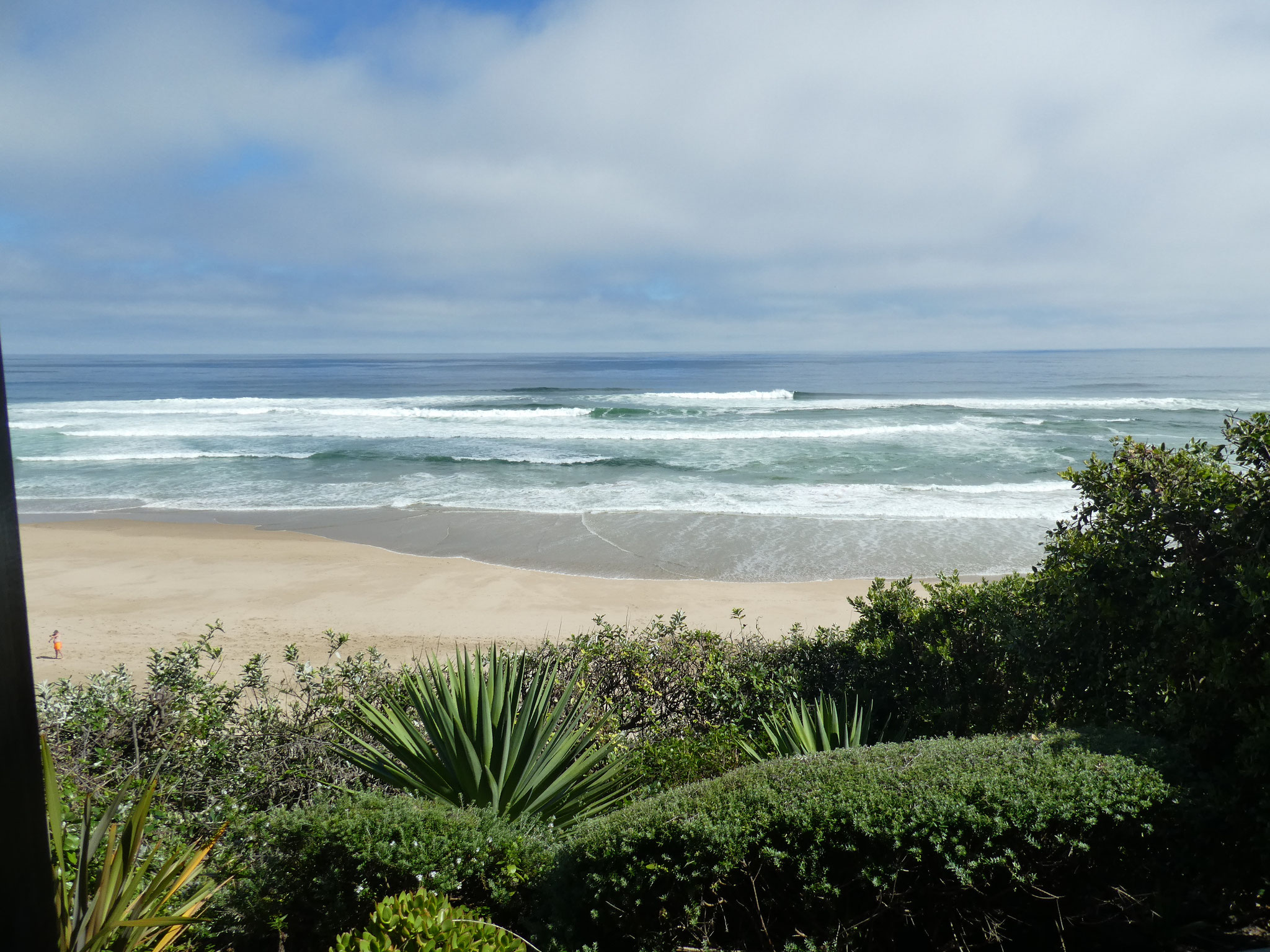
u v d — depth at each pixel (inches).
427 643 443.2
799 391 2898.6
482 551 690.2
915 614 200.8
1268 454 136.9
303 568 631.8
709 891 104.3
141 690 213.6
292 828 118.5
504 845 120.0
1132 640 151.3
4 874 57.5
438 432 1493.6
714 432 1477.6
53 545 708.0
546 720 161.9
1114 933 113.1
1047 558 175.2
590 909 106.3
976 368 5255.9
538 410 1894.7
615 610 522.0
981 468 1084.5
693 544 700.7
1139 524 150.0
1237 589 132.3
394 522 798.5
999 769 112.3
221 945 118.0
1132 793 107.8
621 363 7071.9
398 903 91.8
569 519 797.2
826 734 173.9
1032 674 169.2
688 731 209.3
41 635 454.0
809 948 101.2
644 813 111.9
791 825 104.7
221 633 460.4
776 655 229.6
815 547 685.9
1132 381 3646.7
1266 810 110.5
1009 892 106.1
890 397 2628.0
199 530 773.3
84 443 1352.1
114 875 96.6
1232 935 114.3
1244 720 120.8
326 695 208.2
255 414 1862.7
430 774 152.7
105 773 166.2
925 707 187.6
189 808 167.3
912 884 104.8
